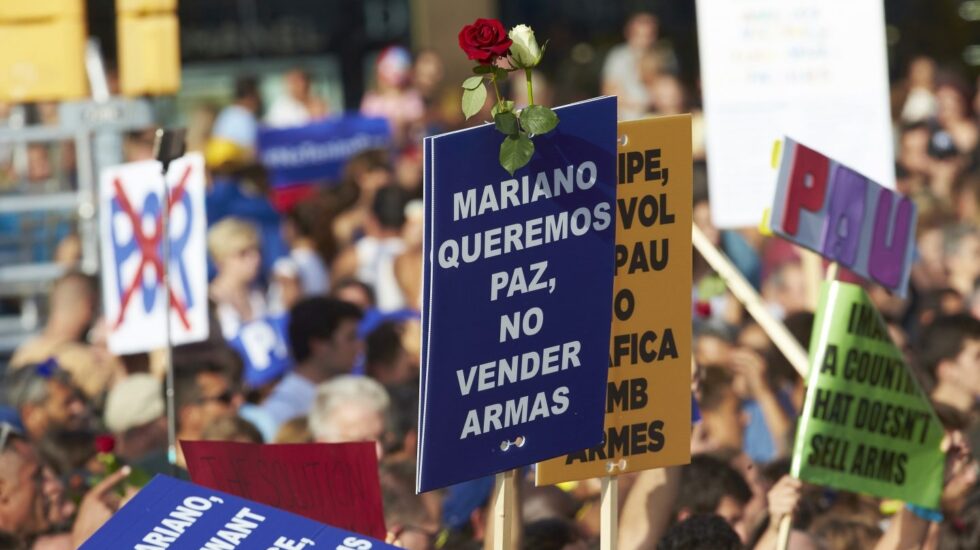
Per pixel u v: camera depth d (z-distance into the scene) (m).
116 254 17.31
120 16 20.52
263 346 20.08
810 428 11.19
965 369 16.47
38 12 19.86
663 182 9.77
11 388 17.34
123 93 21.31
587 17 41.22
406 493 13.66
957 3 40.94
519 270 8.76
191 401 16.23
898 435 11.47
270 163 29.88
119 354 17.80
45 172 24.41
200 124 32.25
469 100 8.65
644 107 34.28
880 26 16.66
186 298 16.69
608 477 9.75
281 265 25.50
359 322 18.28
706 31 16.67
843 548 12.81
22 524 12.60
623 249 9.72
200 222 16.58
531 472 13.69
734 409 14.93
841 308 11.23
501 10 41.34
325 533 8.10
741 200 16.80
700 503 12.38
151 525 8.16
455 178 8.51
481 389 8.72
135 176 17.03
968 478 13.26
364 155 26.88
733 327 17.06
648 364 9.83
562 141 8.84
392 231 26.42
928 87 33.62
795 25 16.70
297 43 41.22
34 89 19.91
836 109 16.72
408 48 41.62
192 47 40.28
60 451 14.78
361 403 14.52
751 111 16.73
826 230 11.28
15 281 23.88
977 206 27.12
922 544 12.33
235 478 9.96
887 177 16.84
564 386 8.98
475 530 13.54
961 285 23.33
